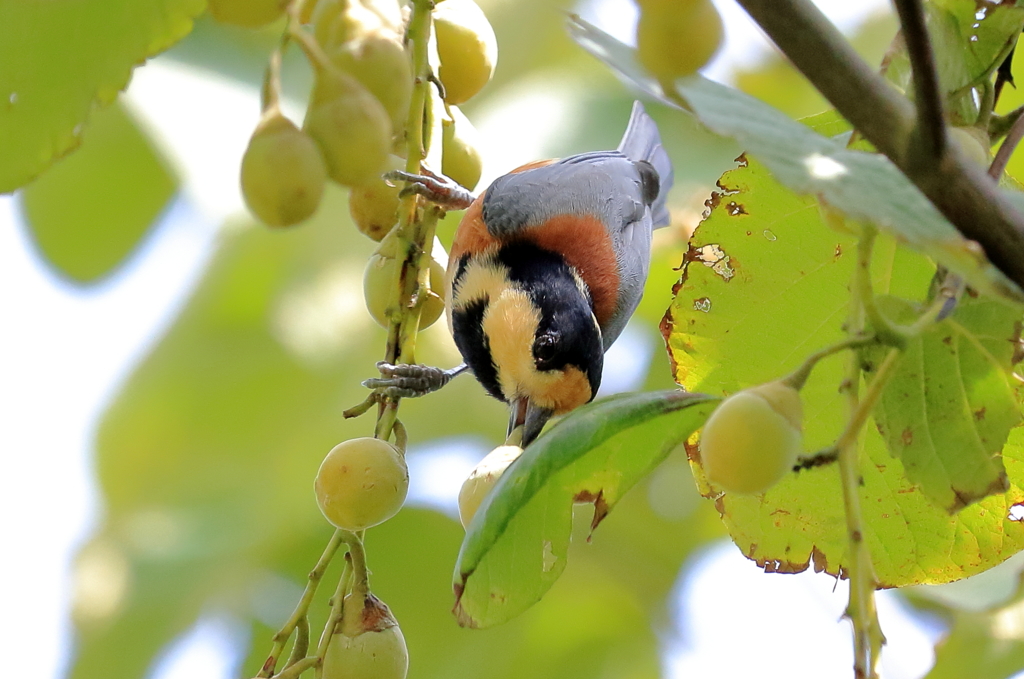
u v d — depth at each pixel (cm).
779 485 464
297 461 822
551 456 355
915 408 358
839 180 265
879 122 279
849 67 279
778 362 483
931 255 265
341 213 832
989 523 464
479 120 803
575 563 881
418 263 488
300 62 754
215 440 816
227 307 830
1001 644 614
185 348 818
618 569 887
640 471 367
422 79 471
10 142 312
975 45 383
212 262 811
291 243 823
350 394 830
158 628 785
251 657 788
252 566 802
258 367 821
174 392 812
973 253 256
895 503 468
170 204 770
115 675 780
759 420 289
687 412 364
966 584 630
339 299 835
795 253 473
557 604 873
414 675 796
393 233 508
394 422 455
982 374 352
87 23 303
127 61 308
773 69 832
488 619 360
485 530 352
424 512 807
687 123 920
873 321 303
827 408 469
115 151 746
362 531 430
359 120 254
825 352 304
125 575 791
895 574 476
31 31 300
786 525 470
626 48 266
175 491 814
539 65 823
